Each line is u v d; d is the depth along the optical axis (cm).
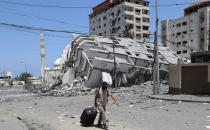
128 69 3622
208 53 2345
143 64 3906
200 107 1182
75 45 4188
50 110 1356
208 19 5984
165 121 823
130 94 2370
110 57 3631
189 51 6319
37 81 10631
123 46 4125
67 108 1424
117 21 6944
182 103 1370
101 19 7762
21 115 1109
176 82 1948
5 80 10294
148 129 689
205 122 785
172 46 6862
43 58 8688
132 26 6788
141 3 7250
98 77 3403
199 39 6128
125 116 976
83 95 2738
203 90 1745
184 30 6550
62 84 3912
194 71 1802
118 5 6919
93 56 3538
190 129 682
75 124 771
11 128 741
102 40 4138
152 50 4556
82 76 3684
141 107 1280
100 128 690
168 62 4275
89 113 720
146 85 3434
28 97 2827
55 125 751
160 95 1869
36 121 864
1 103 2108
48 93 3198
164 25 7131
